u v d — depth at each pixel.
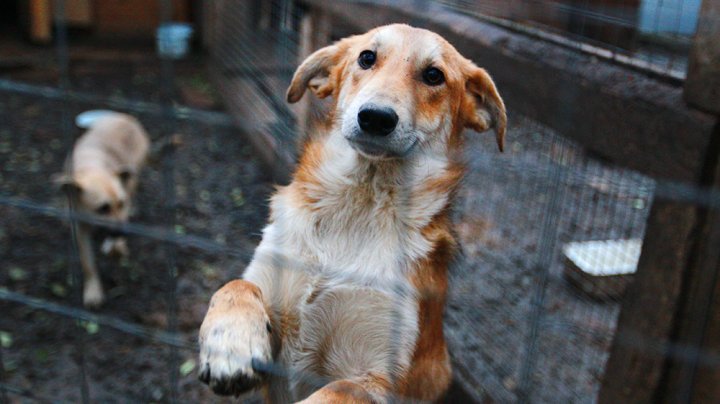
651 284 1.04
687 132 0.99
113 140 2.03
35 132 2.49
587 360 1.37
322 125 1.05
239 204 1.96
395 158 0.96
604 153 1.10
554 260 1.61
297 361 0.98
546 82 1.20
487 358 1.36
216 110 2.58
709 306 0.98
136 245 1.80
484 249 1.61
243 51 2.21
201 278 1.65
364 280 0.96
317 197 0.99
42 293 1.59
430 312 0.99
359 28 1.40
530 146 1.47
